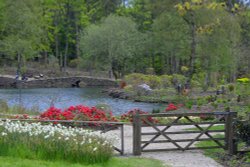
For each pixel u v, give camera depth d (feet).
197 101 82.43
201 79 118.21
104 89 143.02
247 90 49.47
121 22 173.68
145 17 207.72
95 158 30.27
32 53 154.92
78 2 226.17
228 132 37.42
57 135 31.22
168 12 136.46
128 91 118.52
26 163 28.14
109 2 231.71
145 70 182.80
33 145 30.45
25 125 33.68
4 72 178.70
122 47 166.50
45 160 29.84
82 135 32.17
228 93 82.74
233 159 35.04
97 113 52.16
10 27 140.36
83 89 152.25
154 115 36.55
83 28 220.43
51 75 186.19
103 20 194.59
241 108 52.21
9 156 29.66
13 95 121.90
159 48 169.99
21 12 139.13
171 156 35.76
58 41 230.89
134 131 36.27
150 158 34.83
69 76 177.58
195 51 130.21
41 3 200.03
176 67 176.04
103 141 32.09
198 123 37.45
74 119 48.29
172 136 45.75
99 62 173.99
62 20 227.61
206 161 34.06
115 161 32.04
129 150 37.83
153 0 139.85
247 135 36.86
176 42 144.87
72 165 29.12
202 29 36.99
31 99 108.37
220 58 125.18
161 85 125.80
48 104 96.58
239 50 75.10
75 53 236.43
